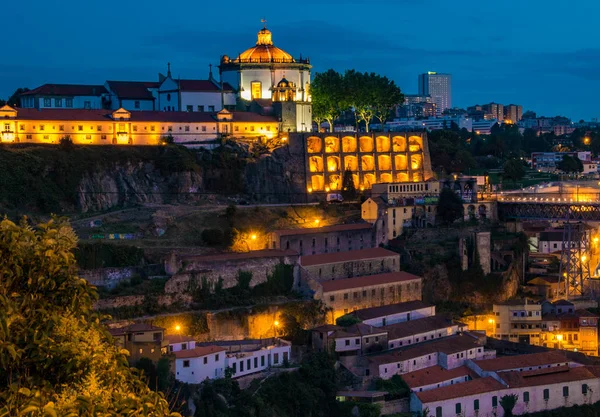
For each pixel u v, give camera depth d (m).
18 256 67.44
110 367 67.50
